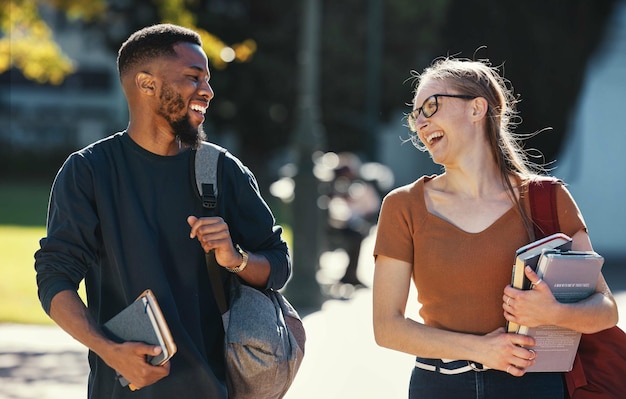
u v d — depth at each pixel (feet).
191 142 16.70
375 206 64.69
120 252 16.38
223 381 16.76
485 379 16.84
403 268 17.31
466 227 17.04
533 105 83.30
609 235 79.77
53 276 15.98
